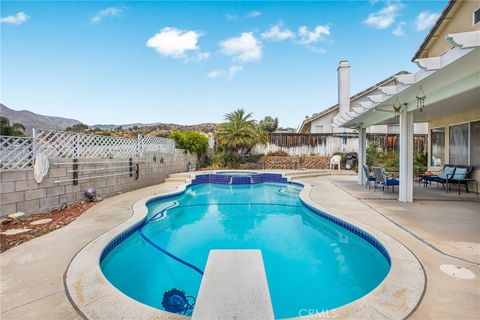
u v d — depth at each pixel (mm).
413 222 5297
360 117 10242
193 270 4184
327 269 4164
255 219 7168
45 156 6188
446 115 9891
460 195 8406
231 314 1978
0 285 2887
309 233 5949
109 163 8648
